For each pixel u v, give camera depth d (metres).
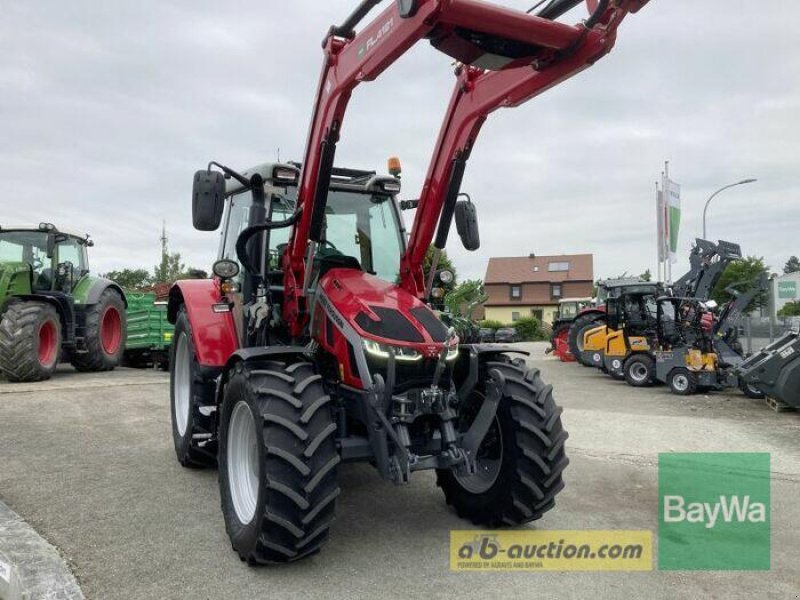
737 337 13.82
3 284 10.30
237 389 3.74
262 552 3.32
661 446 6.68
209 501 4.57
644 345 12.49
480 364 4.24
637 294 13.09
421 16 3.01
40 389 9.38
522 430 3.88
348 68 3.74
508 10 3.05
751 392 10.37
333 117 3.92
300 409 3.38
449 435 3.72
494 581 3.39
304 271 4.30
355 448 3.62
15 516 4.19
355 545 3.85
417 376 3.77
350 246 4.93
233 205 5.71
